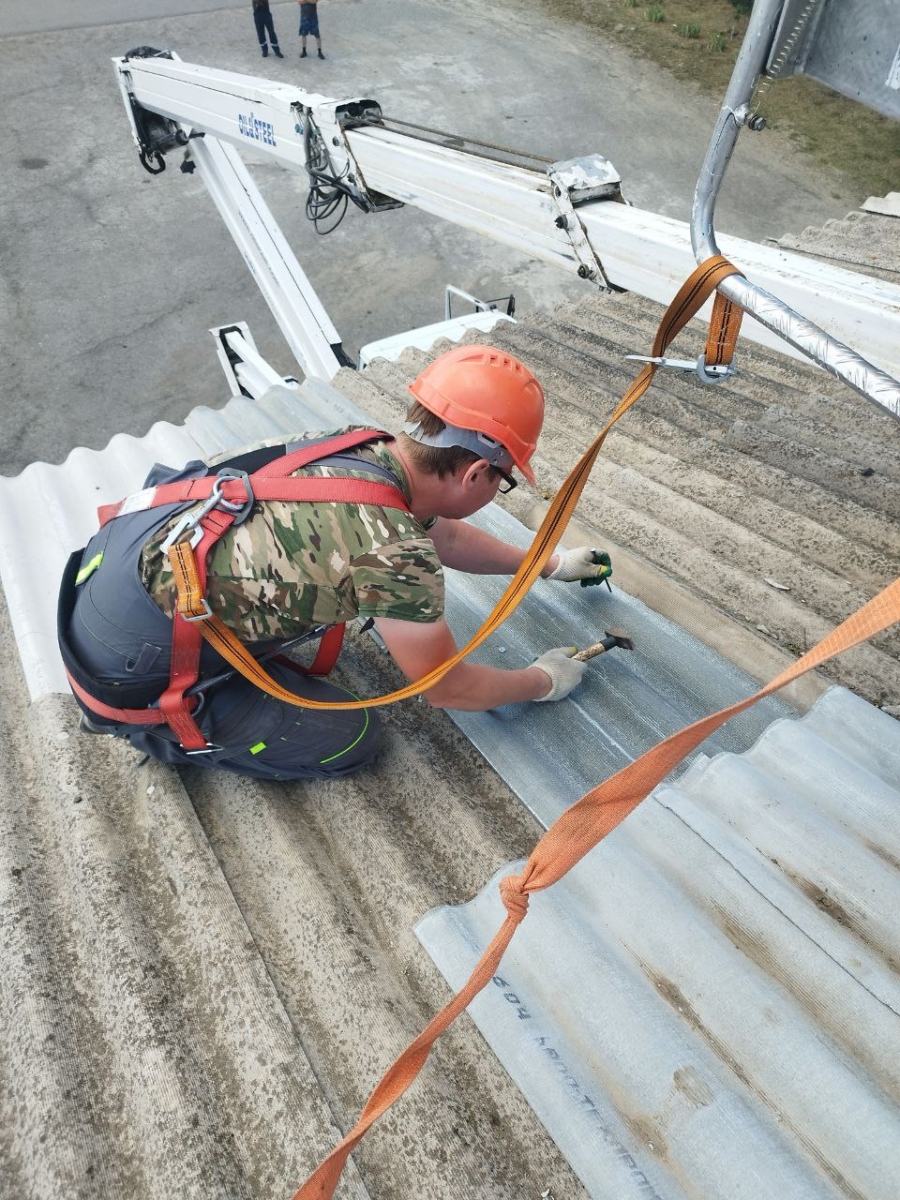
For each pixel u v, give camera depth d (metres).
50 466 3.27
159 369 10.54
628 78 16.33
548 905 1.58
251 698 1.77
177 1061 1.49
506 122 14.94
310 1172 1.33
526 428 1.61
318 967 1.64
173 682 1.63
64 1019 1.58
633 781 1.05
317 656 1.94
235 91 4.10
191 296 11.57
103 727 1.76
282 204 13.19
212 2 18.91
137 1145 1.39
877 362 2.02
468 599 2.50
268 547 1.48
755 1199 1.15
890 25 1.13
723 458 3.00
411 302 11.64
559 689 2.05
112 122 14.97
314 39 17.53
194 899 1.76
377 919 1.74
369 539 1.49
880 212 5.20
